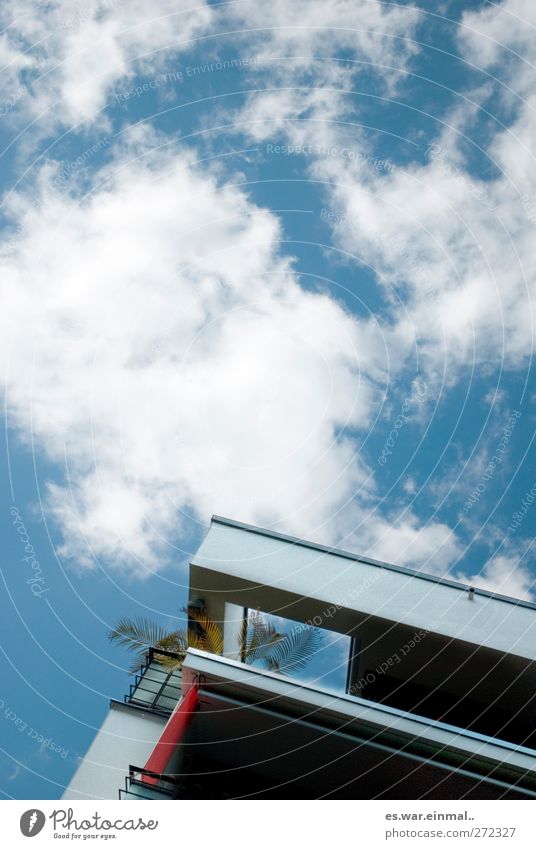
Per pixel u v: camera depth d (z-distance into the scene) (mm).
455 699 17453
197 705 14125
